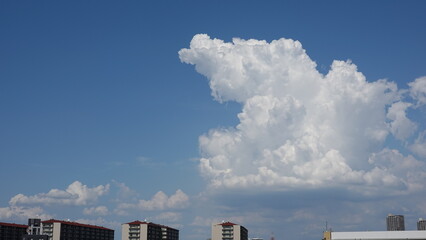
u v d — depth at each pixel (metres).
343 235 198.12
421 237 190.88
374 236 195.38
